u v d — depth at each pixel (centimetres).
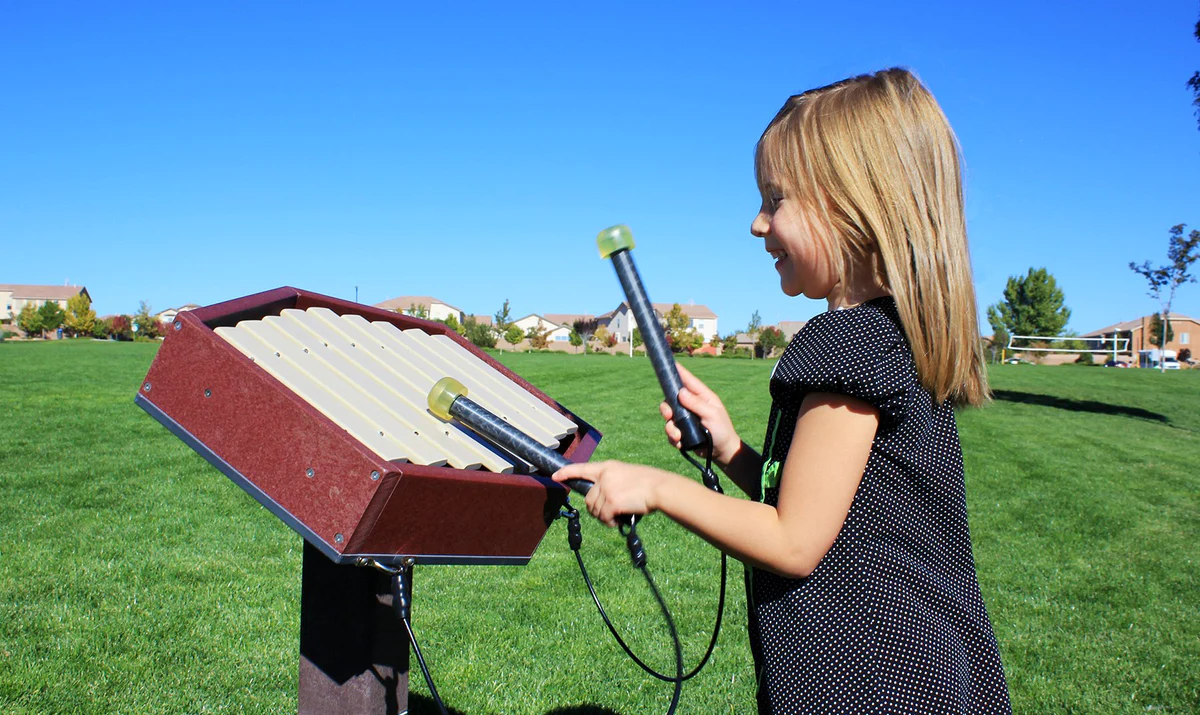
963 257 129
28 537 562
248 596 455
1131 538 657
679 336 7088
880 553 121
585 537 603
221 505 675
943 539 127
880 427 122
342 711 187
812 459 118
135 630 401
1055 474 953
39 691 333
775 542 117
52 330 7694
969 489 845
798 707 120
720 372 2866
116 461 859
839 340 121
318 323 171
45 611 423
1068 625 450
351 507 122
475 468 142
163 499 691
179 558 524
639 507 123
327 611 186
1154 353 5641
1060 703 355
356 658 186
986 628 128
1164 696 364
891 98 130
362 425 133
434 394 147
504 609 446
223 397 132
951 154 132
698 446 136
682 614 445
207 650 381
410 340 191
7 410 1276
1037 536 654
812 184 130
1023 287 6644
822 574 122
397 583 133
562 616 437
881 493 122
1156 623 458
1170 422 1703
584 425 202
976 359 130
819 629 121
